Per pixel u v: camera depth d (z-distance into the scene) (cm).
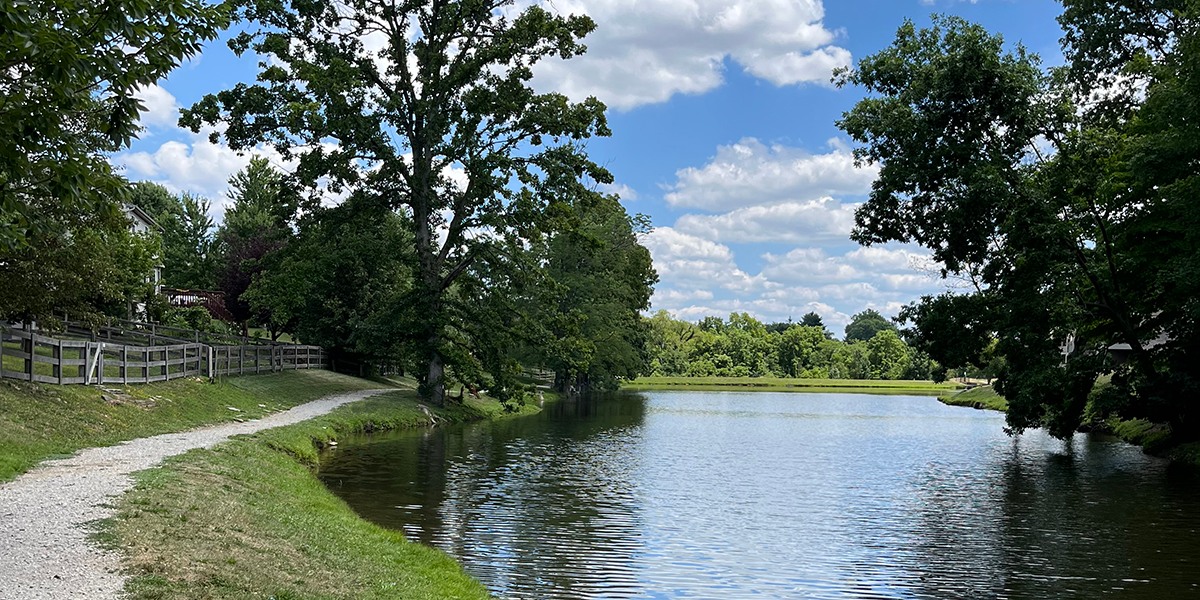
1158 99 2680
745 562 1402
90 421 1861
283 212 3656
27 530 925
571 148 3619
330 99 3406
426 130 3603
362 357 5178
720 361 13962
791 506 1947
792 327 14488
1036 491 2200
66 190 830
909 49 2994
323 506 1487
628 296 6456
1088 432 4088
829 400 7812
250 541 1024
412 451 2606
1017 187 2803
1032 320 2836
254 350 3772
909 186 2912
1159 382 2792
